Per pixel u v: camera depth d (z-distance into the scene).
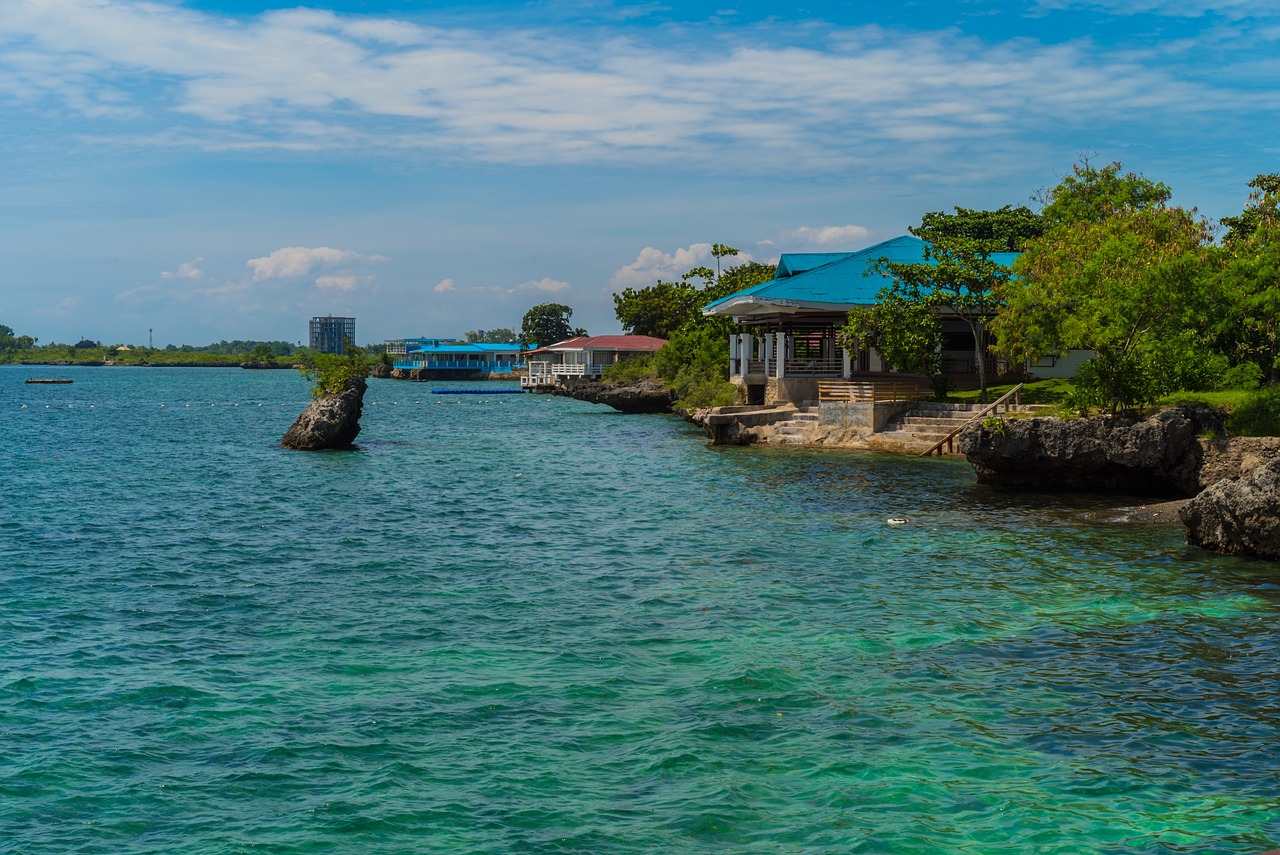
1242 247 43.34
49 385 169.50
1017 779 13.64
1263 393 35.91
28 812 12.83
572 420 88.94
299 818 12.70
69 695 16.83
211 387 164.62
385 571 26.45
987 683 17.30
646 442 65.62
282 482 44.31
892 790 13.35
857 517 33.94
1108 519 32.78
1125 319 38.34
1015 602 22.61
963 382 63.19
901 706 16.27
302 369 62.75
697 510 36.25
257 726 15.52
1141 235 48.16
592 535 31.58
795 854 11.79
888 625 20.84
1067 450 37.16
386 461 53.56
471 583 25.02
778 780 13.67
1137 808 12.82
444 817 12.70
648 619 21.50
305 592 24.12
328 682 17.53
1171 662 18.33
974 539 29.81
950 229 89.25
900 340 53.91
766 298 60.50
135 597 23.59
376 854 11.86
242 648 19.52
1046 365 62.59
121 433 71.44
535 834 12.26
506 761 14.26
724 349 87.25
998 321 49.50
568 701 16.56
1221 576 24.84
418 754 14.51
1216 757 14.27
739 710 16.09
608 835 12.24
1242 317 38.72
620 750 14.62
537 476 47.09
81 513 35.62
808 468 47.31
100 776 13.84
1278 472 26.48
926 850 11.86
